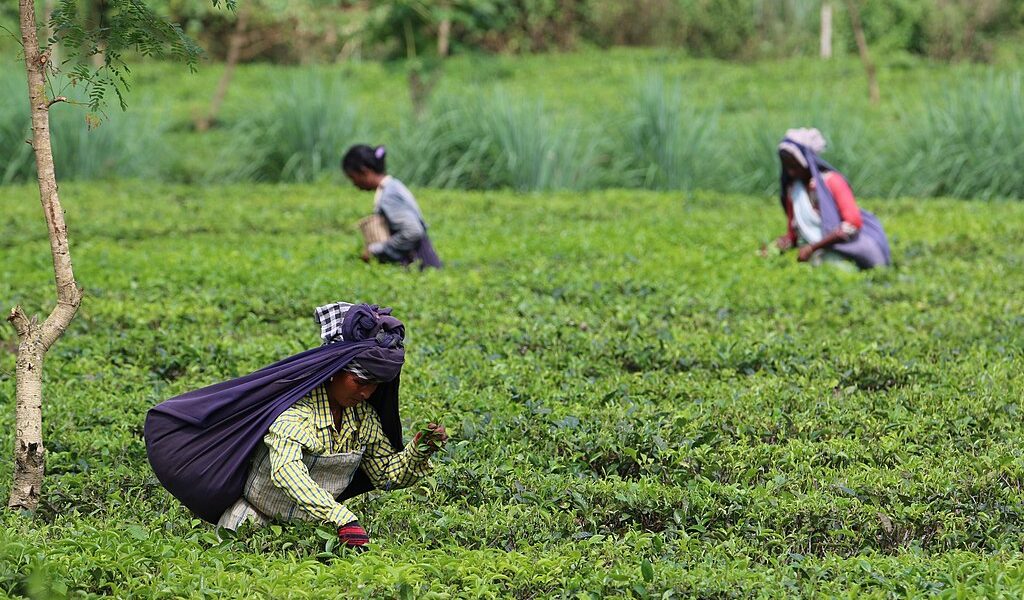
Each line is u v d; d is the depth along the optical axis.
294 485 7.61
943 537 8.59
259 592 7.15
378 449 8.32
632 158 29.66
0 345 14.36
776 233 21.55
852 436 10.73
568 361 13.17
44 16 31.08
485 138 29.08
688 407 11.14
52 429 10.62
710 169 29.55
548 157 28.97
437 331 14.29
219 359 13.21
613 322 14.96
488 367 12.66
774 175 28.53
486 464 9.68
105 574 7.36
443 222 23.27
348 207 25.12
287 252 19.36
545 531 8.55
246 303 15.81
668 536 8.67
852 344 13.49
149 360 13.26
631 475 9.96
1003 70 46.97
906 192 28.06
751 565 8.26
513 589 7.60
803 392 11.67
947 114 28.75
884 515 8.80
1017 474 9.50
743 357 13.11
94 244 20.41
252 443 7.77
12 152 29.30
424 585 7.40
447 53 48.88
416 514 8.77
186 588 7.21
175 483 7.91
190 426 7.78
